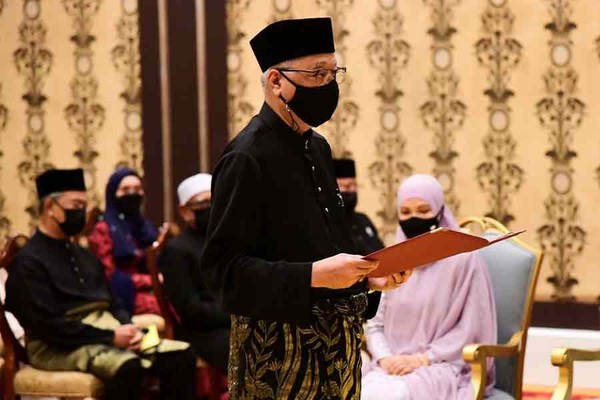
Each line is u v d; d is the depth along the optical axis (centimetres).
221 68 849
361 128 824
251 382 312
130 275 752
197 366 653
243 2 840
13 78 888
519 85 789
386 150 820
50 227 614
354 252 332
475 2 793
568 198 784
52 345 589
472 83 799
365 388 490
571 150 782
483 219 564
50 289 600
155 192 870
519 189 795
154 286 661
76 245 642
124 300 732
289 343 307
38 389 576
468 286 514
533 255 515
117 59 870
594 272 781
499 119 795
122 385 577
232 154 304
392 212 823
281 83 307
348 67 822
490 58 793
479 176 803
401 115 816
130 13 865
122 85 871
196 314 647
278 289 292
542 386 764
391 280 317
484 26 793
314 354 307
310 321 295
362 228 756
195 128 859
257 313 297
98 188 881
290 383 307
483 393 464
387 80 816
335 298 311
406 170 818
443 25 802
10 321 644
